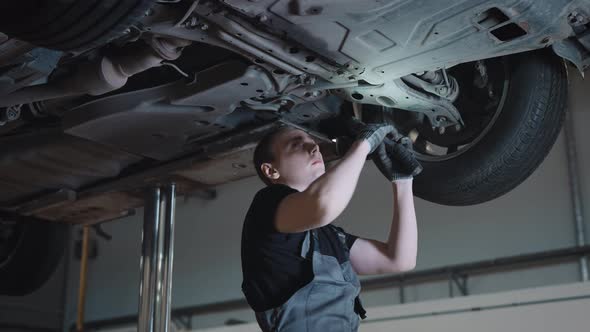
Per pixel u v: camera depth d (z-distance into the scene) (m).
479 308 5.10
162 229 3.25
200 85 2.38
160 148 2.86
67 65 2.39
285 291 1.68
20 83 2.27
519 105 2.52
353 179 1.68
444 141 2.73
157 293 3.22
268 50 2.12
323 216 1.62
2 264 3.94
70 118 2.62
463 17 2.00
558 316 4.75
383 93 2.42
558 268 5.93
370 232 6.76
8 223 3.90
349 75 2.29
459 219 6.49
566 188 6.02
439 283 6.47
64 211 3.58
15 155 3.06
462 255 6.37
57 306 8.48
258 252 1.72
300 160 1.90
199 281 7.69
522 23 2.06
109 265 8.47
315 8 1.92
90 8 1.73
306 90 2.41
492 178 2.58
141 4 1.75
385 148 1.95
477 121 2.65
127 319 8.07
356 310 1.80
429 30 2.05
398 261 1.92
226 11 1.97
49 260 3.99
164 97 2.46
